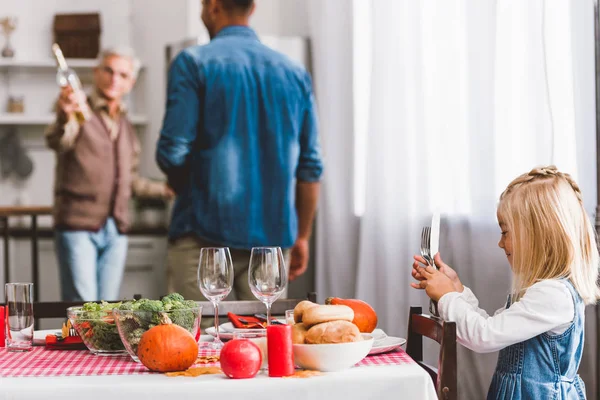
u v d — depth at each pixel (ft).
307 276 12.78
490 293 9.90
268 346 4.43
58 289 14.06
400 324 11.18
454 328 4.76
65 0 14.78
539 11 9.25
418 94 11.00
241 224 11.48
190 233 11.50
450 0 10.55
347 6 12.36
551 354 5.47
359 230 12.25
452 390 4.75
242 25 11.48
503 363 5.65
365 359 4.93
